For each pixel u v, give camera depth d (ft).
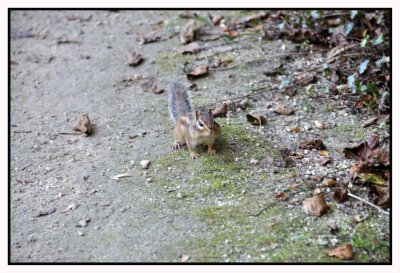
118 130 32.91
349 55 36.22
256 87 35.50
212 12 45.27
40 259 23.57
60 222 25.91
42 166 30.32
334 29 38.52
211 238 24.00
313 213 24.90
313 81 35.32
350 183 26.61
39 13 47.93
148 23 45.06
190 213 25.66
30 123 34.47
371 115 32.32
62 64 40.88
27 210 26.94
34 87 38.37
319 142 29.66
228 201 26.27
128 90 36.94
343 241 23.32
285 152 29.43
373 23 38.27
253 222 24.76
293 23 40.40
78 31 45.03
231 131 31.60
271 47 39.60
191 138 29.35
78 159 30.63
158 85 37.04
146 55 40.63
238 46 40.14
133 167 29.48
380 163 27.20
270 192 26.68
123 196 27.27
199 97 35.01
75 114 34.99
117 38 43.45
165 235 24.41
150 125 33.14
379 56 35.50
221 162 29.19
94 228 25.31
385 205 25.07
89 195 27.61
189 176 28.37
